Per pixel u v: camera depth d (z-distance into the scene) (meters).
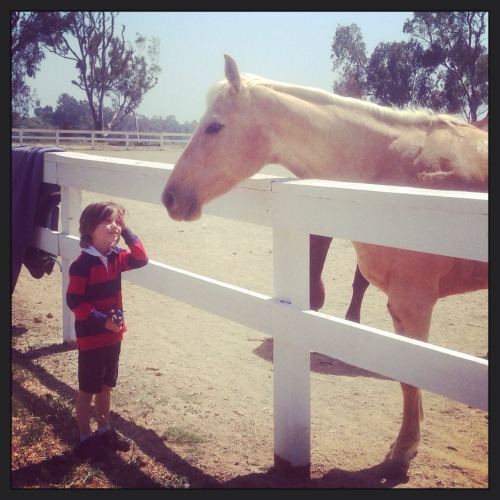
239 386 3.81
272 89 3.04
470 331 4.79
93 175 4.10
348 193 2.30
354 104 3.12
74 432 3.16
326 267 7.04
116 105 40.41
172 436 3.14
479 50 28.59
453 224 1.98
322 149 3.03
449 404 3.58
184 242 8.18
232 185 2.94
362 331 2.30
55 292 6.02
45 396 3.61
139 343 4.63
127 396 3.68
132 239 3.02
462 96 28.98
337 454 2.97
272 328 2.72
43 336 4.78
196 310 5.51
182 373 4.03
